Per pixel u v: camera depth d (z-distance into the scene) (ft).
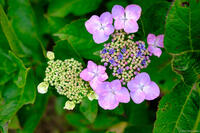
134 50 1.27
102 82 1.25
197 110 1.28
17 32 1.61
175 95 1.30
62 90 1.31
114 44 1.28
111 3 1.43
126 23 1.26
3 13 1.37
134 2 1.40
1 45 1.45
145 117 1.66
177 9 1.21
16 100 1.44
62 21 1.52
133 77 1.29
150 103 1.61
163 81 1.40
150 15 1.37
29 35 1.63
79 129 1.87
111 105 1.28
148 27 1.37
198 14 1.20
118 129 1.71
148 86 1.27
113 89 1.26
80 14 1.49
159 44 1.32
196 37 1.24
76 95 1.30
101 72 1.25
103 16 1.28
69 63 1.30
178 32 1.24
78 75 1.31
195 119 1.27
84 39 1.34
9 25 1.43
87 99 1.34
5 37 1.45
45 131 2.27
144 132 1.69
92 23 1.29
